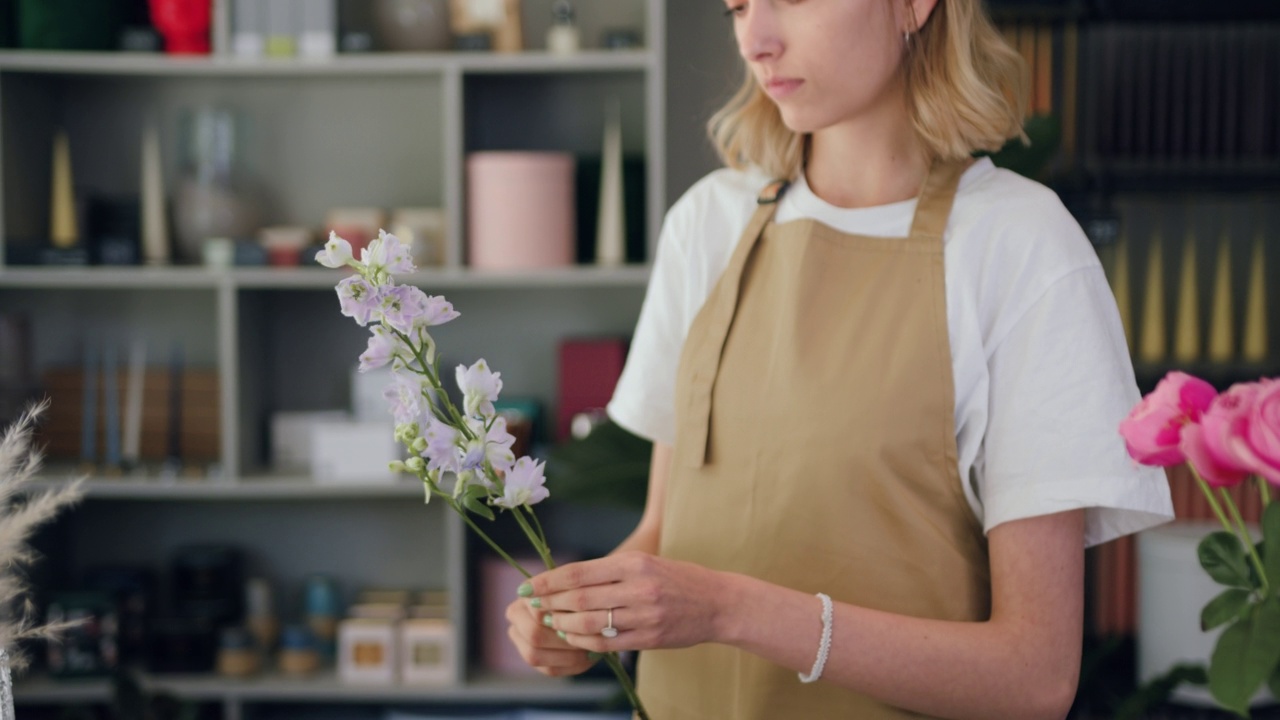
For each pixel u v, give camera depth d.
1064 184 2.80
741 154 1.33
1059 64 2.80
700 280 1.30
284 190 3.14
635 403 1.36
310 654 2.96
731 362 1.23
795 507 1.15
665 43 3.04
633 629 0.99
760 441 1.18
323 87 3.12
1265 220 3.02
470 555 3.01
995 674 1.04
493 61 2.82
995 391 1.12
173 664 2.91
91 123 3.11
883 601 1.12
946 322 1.13
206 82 3.12
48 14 2.85
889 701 1.07
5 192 2.86
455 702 3.03
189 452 3.04
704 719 1.22
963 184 1.18
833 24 1.09
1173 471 2.79
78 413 3.04
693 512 1.23
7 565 0.89
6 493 0.87
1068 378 1.08
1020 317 1.11
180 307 3.15
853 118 1.19
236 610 3.09
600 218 2.91
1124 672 2.82
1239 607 0.85
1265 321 2.95
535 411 2.99
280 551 3.20
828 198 1.24
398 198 3.13
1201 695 2.51
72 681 2.87
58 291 3.14
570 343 2.97
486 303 3.14
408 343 0.92
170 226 3.09
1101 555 2.86
